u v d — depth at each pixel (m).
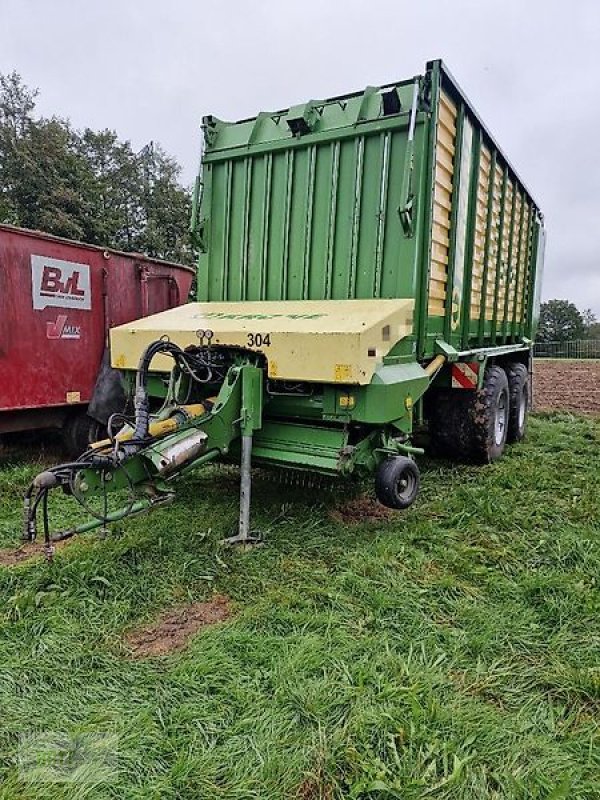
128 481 3.18
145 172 31.77
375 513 4.34
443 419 5.61
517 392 6.96
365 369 3.35
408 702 2.16
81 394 5.94
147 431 3.21
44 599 2.93
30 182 22.77
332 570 3.38
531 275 8.16
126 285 6.48
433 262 4.25
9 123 24.00
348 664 2.44
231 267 4.84
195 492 4.67
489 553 3.60
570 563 3.49
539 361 32.12
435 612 2.92
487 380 5.69
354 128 4.06
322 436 3.77
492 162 5.56
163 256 28.95
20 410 5.49
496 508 4.29
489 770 1.90
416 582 3.22
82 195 24.25
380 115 3.99
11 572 3.18
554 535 3.86
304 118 4.21
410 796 1.77
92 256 6.02
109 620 2.82
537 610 2.96
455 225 4.55
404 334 3.83
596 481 5.10
